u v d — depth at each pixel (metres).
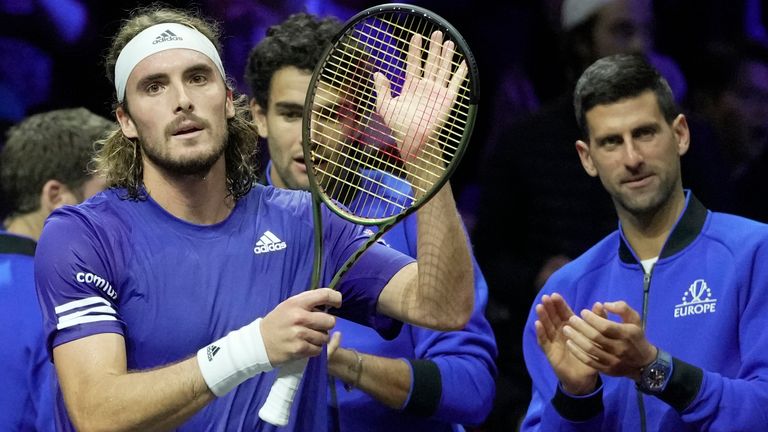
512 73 27.31
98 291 12.16
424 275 12.47
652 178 14.81
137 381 11.59
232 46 26.55
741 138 26.00
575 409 14.41
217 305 12.34
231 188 12.85
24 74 27.16
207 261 12.44
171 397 11.46
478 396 15.05
